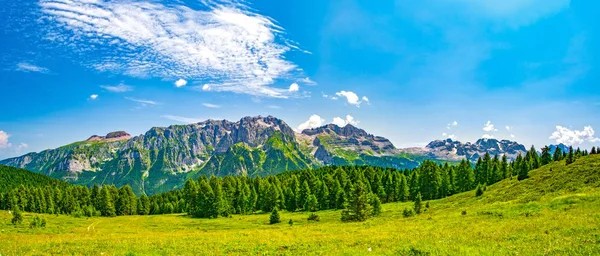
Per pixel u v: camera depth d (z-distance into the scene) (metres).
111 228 91.62
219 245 30.69
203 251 27.62
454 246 23.44
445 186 145.00
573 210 38.75
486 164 155.75
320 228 50.56
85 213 146.38
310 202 138.88
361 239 31.03
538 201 50.69
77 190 176.62
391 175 161.75
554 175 86.38
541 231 27.44
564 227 27.89
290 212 142.75
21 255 26.73
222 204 135.12
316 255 24.23
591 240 21.97
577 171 78.88
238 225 98.94
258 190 171.12
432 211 88.94
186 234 47.06
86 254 26.94
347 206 86.69
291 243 30.61
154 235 46.81
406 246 24.69
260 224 100.62
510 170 151.25
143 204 178.38
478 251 21.25
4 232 66.50
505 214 44.75
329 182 163.12
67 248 30.12
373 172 183.50
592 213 34.28
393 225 48.59
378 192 151.25
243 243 31.77
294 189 160.25
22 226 83.69
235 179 176.88
